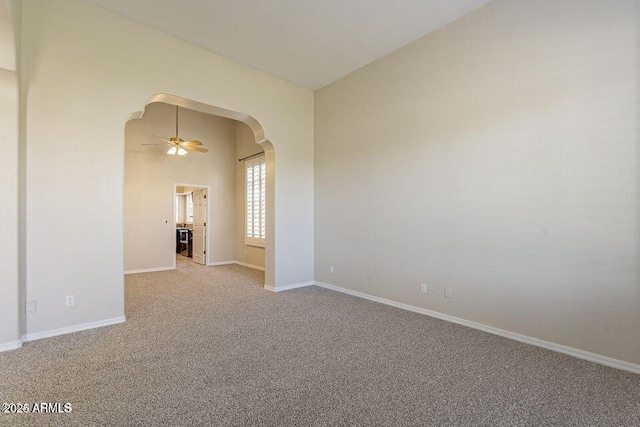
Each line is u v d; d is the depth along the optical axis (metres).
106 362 2.34
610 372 2.25
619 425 1.68
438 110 3.44
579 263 2.49
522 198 2.79
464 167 3.21
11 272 2.55
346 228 4.56
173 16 3.25
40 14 2.78
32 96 2.73
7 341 2.53
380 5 3.07
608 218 2.36
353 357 2.47
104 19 3.14
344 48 3.86
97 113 3.08
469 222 3.17
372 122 4.19
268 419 1.71
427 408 1.82
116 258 3.18
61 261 2.87
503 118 2.91
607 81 2.36
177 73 3.64
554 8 2.61
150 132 6.38
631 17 2.26
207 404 1.83
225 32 3.53
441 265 3.41
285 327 3.13
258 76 4.43
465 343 2.75
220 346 2.66
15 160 2.57
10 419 1.68
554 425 1.68
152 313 3.55
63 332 2.88
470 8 3.11
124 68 3.25
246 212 7.09
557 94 2.60
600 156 2.38
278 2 3.04
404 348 2.64
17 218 2.58
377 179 4.11
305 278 5.02
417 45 3.65
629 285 2.28
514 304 2.86
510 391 2.00
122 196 3.22
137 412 1.75
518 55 2.82
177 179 6.71
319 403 1.86
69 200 2.91
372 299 4.16
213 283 5.16
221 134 7.41
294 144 4.88
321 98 5.02
